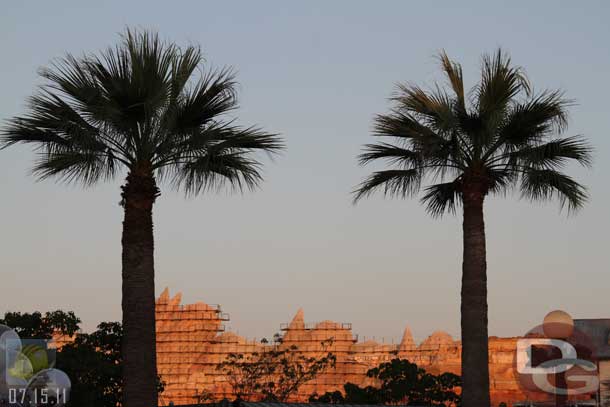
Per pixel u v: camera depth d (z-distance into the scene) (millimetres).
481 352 41125
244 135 38844
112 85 36438
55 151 38219
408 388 108188
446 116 40094
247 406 62500
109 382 81062
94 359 80188
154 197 38281
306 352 130375
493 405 100250
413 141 41344
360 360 129875
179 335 138500
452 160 42625
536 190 42938
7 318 82688
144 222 37969
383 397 108938
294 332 134875
